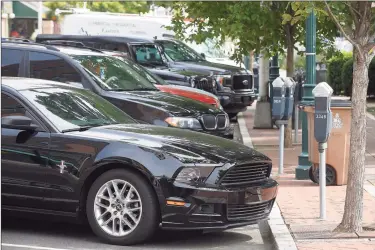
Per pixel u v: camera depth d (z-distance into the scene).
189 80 21.88
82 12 28.31
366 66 9.80
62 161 9.73
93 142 9.66
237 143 10.51
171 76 21.94
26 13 42.69
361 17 9.67
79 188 9.67
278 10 18.17
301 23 18.44
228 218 9.48
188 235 10.45
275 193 10.34
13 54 14.20
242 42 18.98
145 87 14.90
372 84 28.95
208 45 28.78
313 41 14.84
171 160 9.38
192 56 24.22
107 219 9.67
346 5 9.91
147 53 22.34
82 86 13.88
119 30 28.05
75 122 10.17
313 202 11.97
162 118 13.62
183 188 9.26
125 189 9.53
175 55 23.69
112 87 14.11
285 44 18.97
